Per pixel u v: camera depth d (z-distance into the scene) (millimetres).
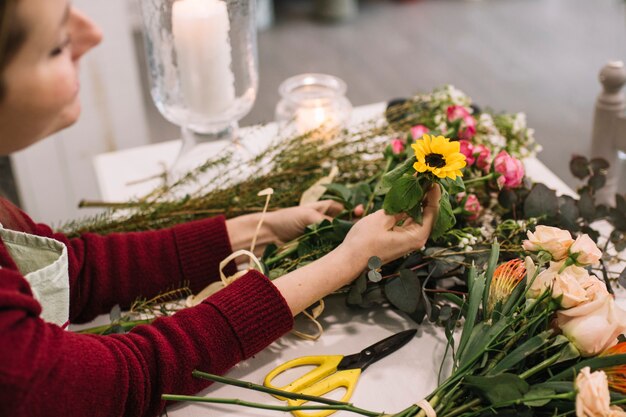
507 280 850
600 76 1285
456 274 978
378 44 3729
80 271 1003
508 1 4180
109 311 1029
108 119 2021
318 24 3994
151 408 815
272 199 1161
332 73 3449
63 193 2053
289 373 897
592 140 1336
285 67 3512
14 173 1989
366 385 878
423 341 941
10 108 692
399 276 932
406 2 4223
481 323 816
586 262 807
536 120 2990
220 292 885
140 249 1031
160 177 1310
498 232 985
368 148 1214
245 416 843
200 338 835
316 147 1188
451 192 913
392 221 925
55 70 700
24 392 670
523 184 1047
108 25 1904
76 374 735
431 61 3527
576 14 3969
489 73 3393
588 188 1047
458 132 1118
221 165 1272
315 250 1010
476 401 776
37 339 697
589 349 742
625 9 3992
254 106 3150
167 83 1219
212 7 1149
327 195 1094
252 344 865
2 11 629
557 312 774
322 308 953
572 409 731
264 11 3922
